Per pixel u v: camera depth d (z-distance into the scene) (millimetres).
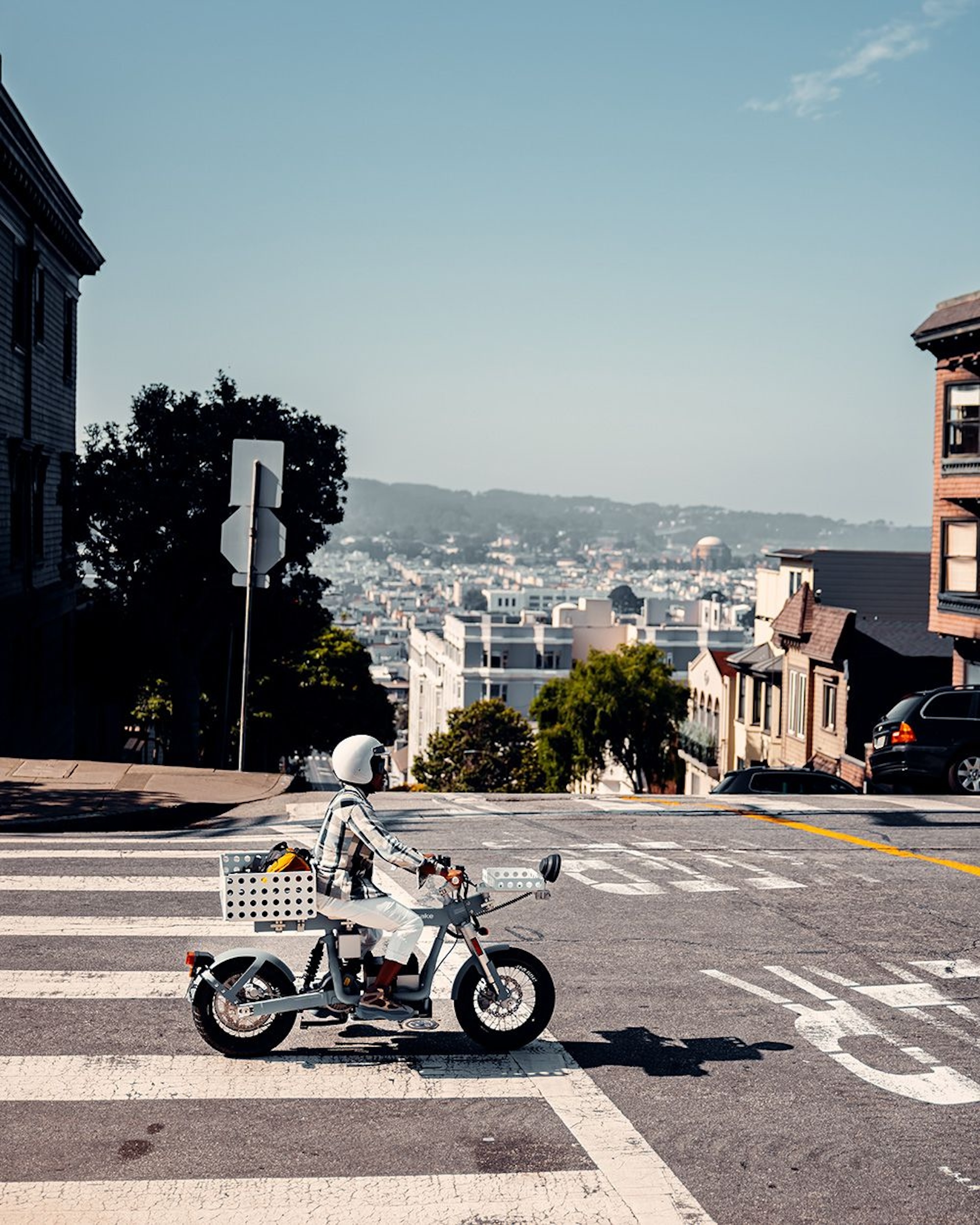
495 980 8203
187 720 46594
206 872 12883
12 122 29078
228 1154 6762
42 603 35812
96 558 43656
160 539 43250
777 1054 8336
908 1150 6953
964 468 38562
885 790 25156
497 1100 7543
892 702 45344
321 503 45625
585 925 11367
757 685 56875
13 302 31625
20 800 17156
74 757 43344
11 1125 7062
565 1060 8195
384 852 8016
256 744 60000
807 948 10789
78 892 11938
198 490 42844
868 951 10719
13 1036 8352
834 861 14398
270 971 8125
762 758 56000
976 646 38719
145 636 46438
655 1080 7867
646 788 68438
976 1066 8180
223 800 17594
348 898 8117
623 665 67000
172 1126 7094
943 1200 6395
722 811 18188
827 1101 7602
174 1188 6371
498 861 14141
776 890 12875
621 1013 9086
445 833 15906
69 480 40906
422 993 8266
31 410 33688
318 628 48531
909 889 13023
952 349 39188
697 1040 8586
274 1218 6086
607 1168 6676
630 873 13578
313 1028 8719
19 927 10711
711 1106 7496
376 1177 6527
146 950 10172
